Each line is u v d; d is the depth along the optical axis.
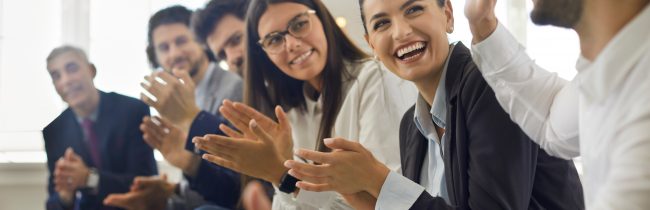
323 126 1.85
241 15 1.98
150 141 2.08
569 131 0.80
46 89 2.20
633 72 0.56
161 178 2.07
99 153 2.11
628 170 0.54
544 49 1.95
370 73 1.81
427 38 1.17
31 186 2.15
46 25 2.21
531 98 0.85
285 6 1.93
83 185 2.10
